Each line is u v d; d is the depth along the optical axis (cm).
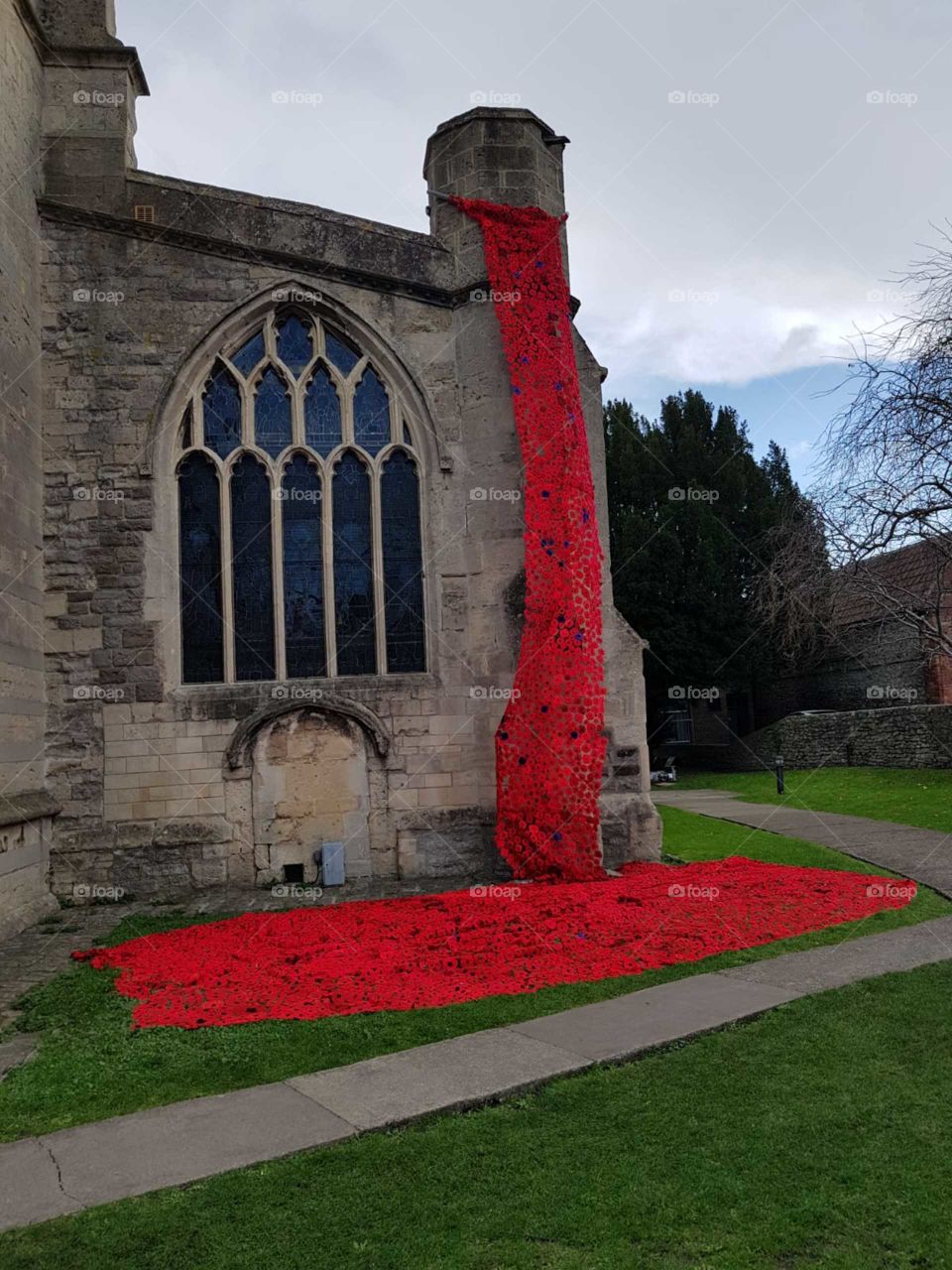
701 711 3753
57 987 708
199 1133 435
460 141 1316
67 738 1121
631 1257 328
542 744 1172
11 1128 449
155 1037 584
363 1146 417
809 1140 412
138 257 1202
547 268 1294
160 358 1194
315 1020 611
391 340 1276
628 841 1213
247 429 1232
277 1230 348
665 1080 488
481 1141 421
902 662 2783
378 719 1202
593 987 672
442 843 1200
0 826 930
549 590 1205
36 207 1162
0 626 984
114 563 1154
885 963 706
